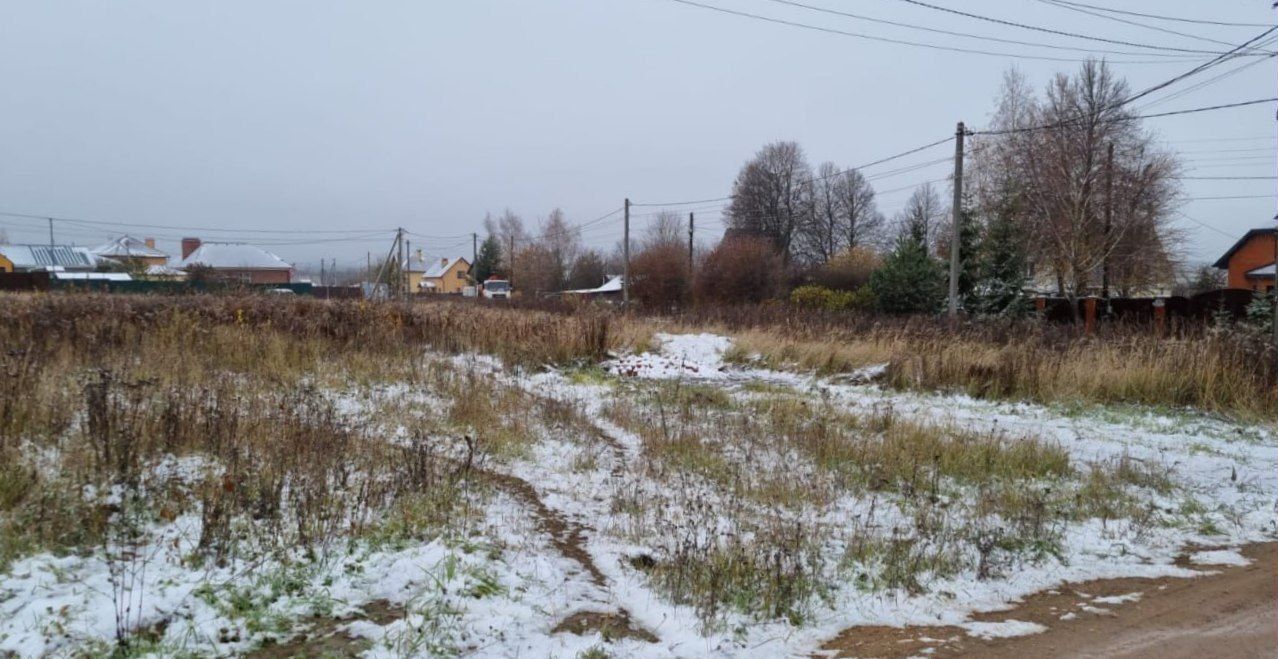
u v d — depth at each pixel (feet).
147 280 143.33
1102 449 32.81
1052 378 45.93
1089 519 22.80
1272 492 26.43
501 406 34.76
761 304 111.24
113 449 20.66
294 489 19.42
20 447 20.79
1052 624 15.62
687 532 19.27
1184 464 30.25
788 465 27.68
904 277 99.91
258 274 253.24
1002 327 61.67
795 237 211.20
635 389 46.44
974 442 30.07
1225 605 16.58
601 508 22.22
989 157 120.98
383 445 25.66
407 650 12.87
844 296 111.75
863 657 13.93
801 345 60.29
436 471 23.04
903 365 50.96
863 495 24.59
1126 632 15.17
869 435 32.30
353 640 13.28
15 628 12.65
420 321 57.57
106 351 35.65
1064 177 96.32
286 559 15.90
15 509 17.10
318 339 46.68
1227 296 82.89
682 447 29.45
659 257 140.05
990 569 18.45
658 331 72.54
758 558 17.98
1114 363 46.01
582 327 59.41
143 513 17.98
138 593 14.19
